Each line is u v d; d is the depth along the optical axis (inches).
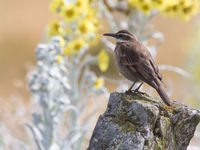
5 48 1402.6
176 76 1194.0
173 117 343.0
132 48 419.5
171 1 536.1
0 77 1187.3
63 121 571.8
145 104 334.0
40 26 1616.6
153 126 334.3
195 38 804.6
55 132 486.6
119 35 449.1
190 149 548.7
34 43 1471.5
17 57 1352.1
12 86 1114.7
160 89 380.5
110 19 558.3
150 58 414.3
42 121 477.4
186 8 537.3
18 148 530.3
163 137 334.6
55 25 517.3
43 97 471.2
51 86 475.2
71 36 525.7
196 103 751.7
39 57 474.3
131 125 334.6
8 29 1558.8
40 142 474.6
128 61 415.5
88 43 530.9
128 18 553.3
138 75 405.7
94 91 533.6
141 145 324.8
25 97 950.4
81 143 519.2
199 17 813.9
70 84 533.3
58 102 471.5
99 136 341.7
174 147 348.8
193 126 353.4
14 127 557.9
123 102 342.0
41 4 1819.6
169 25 1600.6
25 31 1557.6
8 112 557.9
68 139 524.7
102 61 525.7
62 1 511.8
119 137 332.5
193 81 761.0
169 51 1488.7
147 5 524.1
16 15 1688.0
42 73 472.4
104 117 346.6
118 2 548.7
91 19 526.6
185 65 797.9
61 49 479.2
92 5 549.3
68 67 546.9
